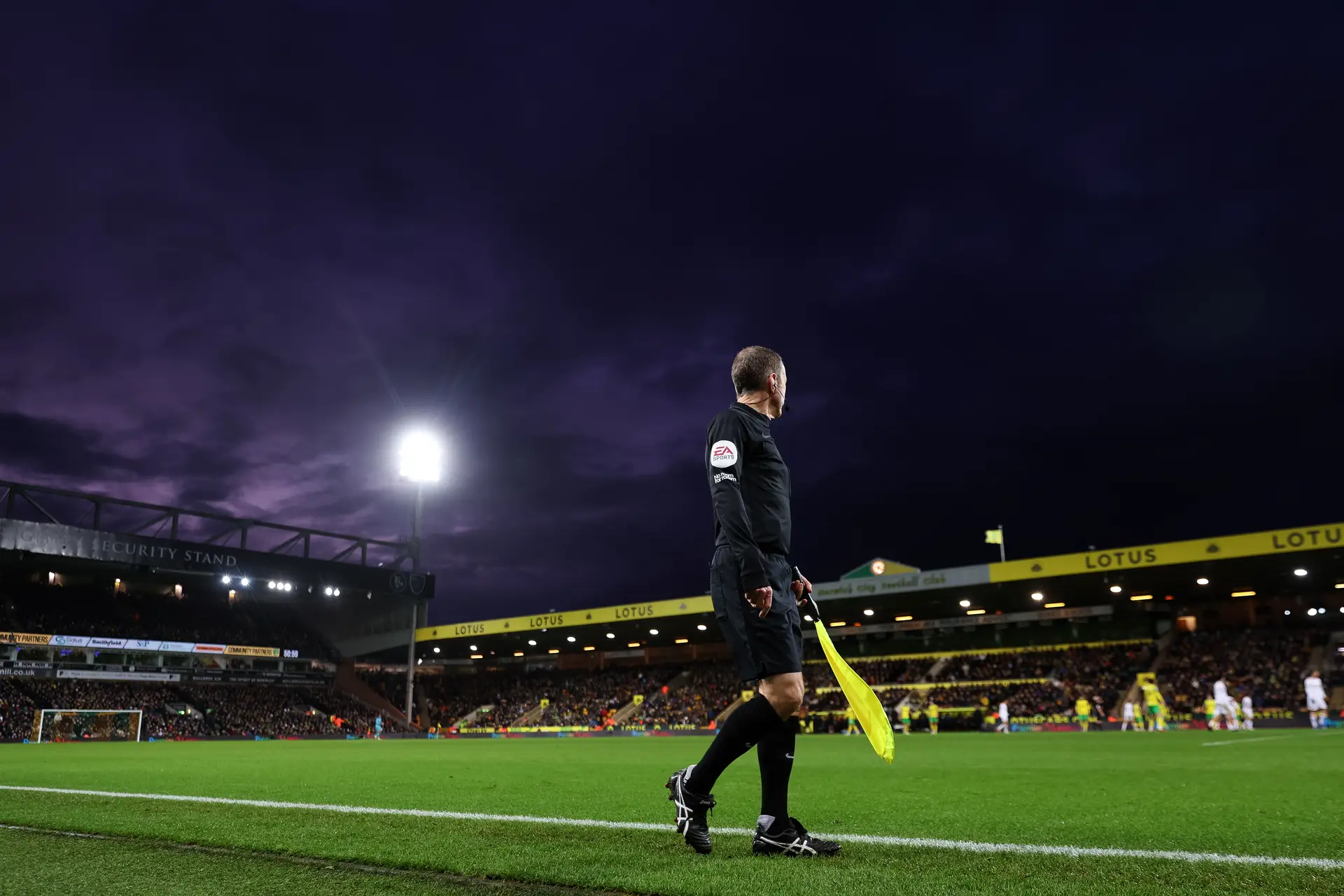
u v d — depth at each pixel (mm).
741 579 2898
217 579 48906
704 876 2510
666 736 39750
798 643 3027
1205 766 8273
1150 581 36406
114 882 2564
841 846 3098
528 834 3443
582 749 19250
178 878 2613
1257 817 4055
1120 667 40625
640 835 3400
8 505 32688
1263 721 30328
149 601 51312
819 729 35875
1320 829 3598
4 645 40094
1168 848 3062
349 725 47375
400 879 2582
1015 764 9258
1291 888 2352
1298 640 38188
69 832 3594
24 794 5441
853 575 51531
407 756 14578
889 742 2930
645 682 53312
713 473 3078
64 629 43812
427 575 44500
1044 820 3969
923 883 2408
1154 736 20016
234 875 2662
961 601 41594
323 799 5105
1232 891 2307
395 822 3869
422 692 58438
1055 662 43094
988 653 46500
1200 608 42969
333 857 2932
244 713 44844
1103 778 6938
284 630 54812
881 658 49531
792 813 4348
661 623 46375
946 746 16812
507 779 7426
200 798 5137
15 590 46375
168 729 39781
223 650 46625
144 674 43375
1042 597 40719
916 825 3793
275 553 39500
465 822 3830
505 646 56562
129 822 3883
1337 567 33000
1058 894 2264
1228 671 37094
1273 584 37375
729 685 49438
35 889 2475
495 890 2438
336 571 41188
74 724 37031
